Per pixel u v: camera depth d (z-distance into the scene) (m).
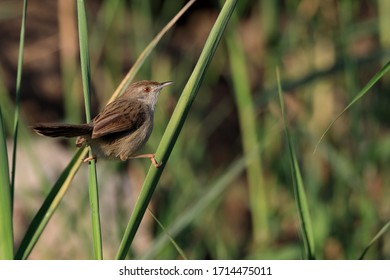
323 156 12.62
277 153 12.60
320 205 11.56
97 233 6.54
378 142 11.73
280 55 12.04
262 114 14.43
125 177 12.92
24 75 17.67
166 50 18.64
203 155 13.19
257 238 11.57
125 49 16.12
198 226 11.67
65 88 11.20
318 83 12.53
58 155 14.20
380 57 10.62
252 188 11.63
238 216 16.11
